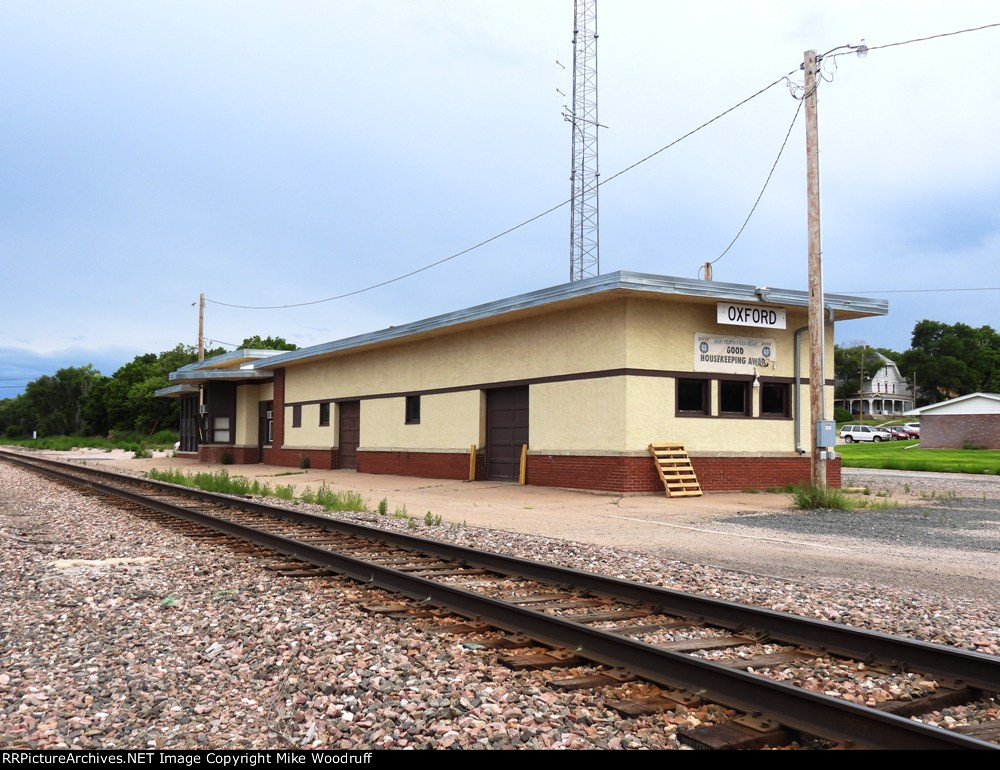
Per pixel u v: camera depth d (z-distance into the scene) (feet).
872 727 13.78
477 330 81.15
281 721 15.61
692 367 65.82
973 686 17.13
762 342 69.62
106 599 26.07
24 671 18.57
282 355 118.21
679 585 28.43
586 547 36.91
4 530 43.32
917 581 29.63
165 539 39.55
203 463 133.08
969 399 199.11
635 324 63.36
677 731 14.76
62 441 271.49
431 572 30.73
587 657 18.95
